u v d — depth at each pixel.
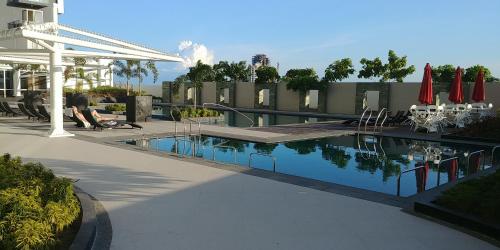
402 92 25.25
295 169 9.80
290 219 5.15
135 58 14.34
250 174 7.53
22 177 5.14
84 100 23.58
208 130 15.07
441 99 24.17
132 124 14.95
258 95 33.56
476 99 18.08
